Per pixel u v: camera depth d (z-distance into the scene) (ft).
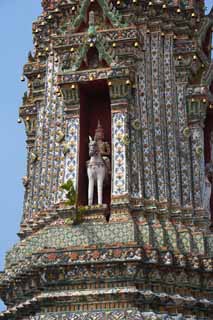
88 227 96.89
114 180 99.45
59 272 94.17
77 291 93.20
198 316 94.58
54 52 112.88
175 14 111.75
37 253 95.35
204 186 105.60
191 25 112.27
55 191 104.53
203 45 119.34
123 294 91.15
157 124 104.22
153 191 100.42
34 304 95.50
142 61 107.55
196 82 109.91
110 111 106.52
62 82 104.88
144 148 102.63
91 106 108.99
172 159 103.04
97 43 104.88
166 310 93.09
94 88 106.42
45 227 100.48
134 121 103.14
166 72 107.55
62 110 108.47
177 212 100.27
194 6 116.26
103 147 103.55
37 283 96.84
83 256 93.40
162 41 109.40
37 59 116.67
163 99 106.11
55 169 106.11
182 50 109.19
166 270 93.86
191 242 96.68
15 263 100.01
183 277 94.48
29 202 109.60
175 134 104.47
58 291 94.07
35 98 114.73
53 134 108.27
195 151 105.50
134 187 99.96
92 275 93.20
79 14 109.70
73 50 107.45
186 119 106.11
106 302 92.02
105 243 94.48
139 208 98.43
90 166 101.86
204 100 107.14
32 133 115.75
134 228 94.84
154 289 93.30
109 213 99.19
